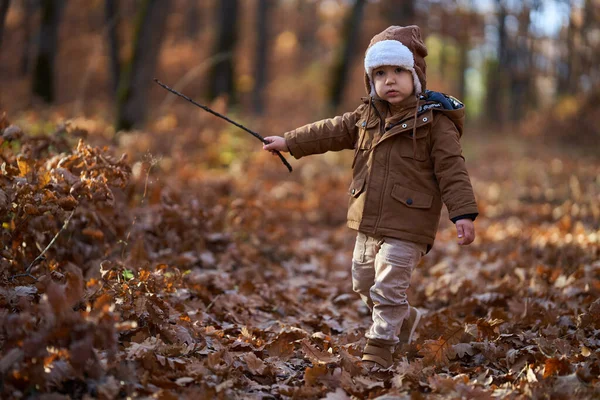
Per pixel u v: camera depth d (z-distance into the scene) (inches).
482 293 287.3
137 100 674.8
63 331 153.8
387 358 197.2
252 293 282.7
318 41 2509.8
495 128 1702.8
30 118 584.1
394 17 1279.5
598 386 168.7
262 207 402.6
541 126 1347.2
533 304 251.8
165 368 178.5
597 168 788.6
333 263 366.6
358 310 282.0
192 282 268.5
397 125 197.6
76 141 305.3
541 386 172.4
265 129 791.1
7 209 207.6
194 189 418.3
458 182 191.3
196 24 1991.9
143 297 199.6
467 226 188.5
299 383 187.8
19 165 225.0
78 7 1577.3
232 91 1050.7
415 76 197.8
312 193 553.0
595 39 1250.0
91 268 248.5
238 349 205.8
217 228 347.9
